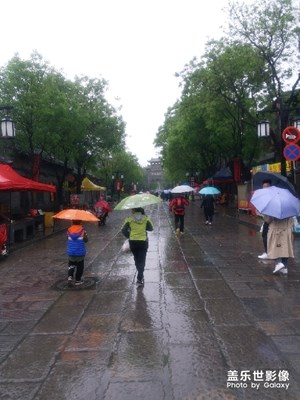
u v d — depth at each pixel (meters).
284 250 8.58
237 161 27.58
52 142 22.58
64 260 11.78
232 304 6.74
